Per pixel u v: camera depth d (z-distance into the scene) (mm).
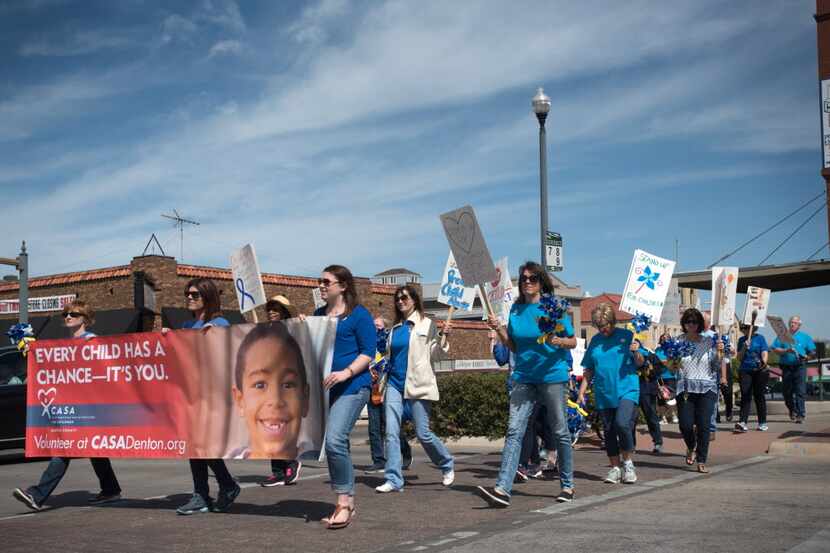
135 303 26859
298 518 7227
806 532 6000
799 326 17594
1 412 13711
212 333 7520
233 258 10922
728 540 5750
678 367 9781
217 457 7426
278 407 7145
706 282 20953
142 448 7852
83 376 8188
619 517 6738
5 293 32250
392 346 9008
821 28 12688
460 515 7152
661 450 12227
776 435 14305
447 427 14031
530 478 9633
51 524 7293
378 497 8336
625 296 12305
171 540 6402
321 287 7121
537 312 7664
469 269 8336
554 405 7645
